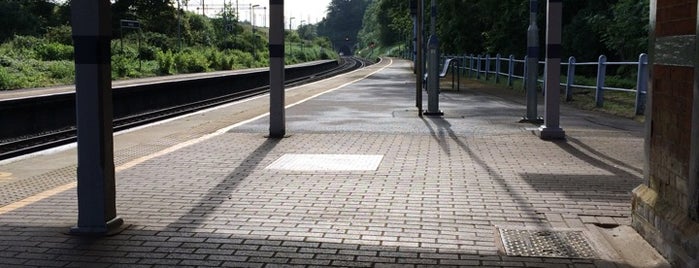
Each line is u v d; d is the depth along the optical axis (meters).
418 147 9.58
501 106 16.77
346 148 9.52
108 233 5.07
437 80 14.13
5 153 11.33
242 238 4.99
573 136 10.75
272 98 10.77
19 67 34.53
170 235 5.08
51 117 17.97
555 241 4.87
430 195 6.40
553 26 10.27
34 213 5.82
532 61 12.66
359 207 5.94
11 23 66.44
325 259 4.49
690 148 4.06
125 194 6.52
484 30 42.28
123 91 21.44
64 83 32.75
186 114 18.02
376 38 171.12
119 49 53.97
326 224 5.37
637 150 9.22
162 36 74.56
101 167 5.06
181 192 6.61
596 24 27.61
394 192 6.54
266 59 92.50
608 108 15.80
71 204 6.18
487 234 5.07
